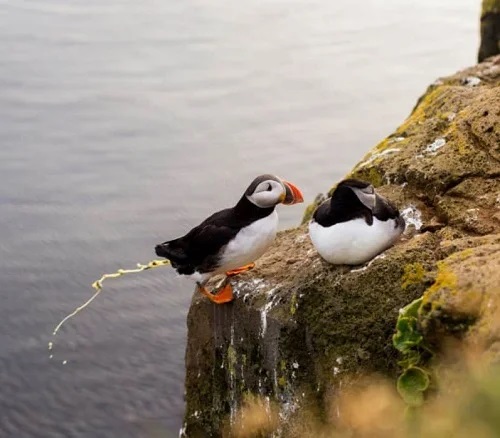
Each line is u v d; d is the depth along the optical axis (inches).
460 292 209.9
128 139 697.0
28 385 463.2
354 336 252.2
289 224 579.8
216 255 273.0
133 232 577.6
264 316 274.1
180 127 714.2
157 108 749.3
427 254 254.4
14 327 500.7
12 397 455.5
